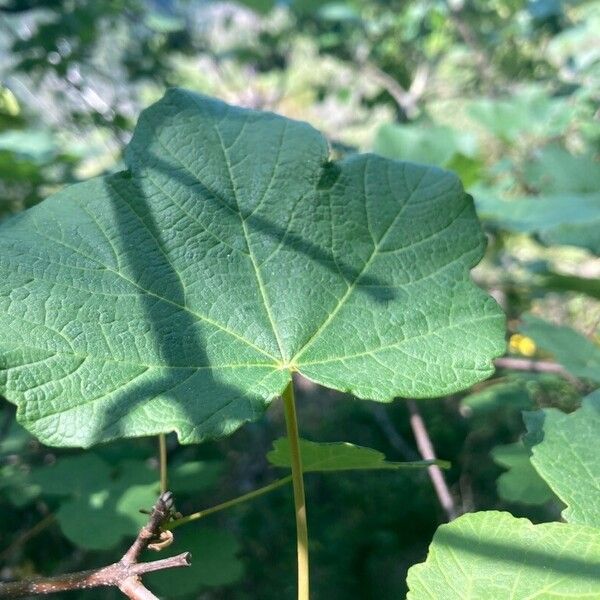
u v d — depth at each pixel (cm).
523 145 43
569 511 12
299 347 13
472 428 50
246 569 42
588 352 21
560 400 32
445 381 13
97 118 39
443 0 54
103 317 13
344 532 48
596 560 11
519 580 11
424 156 34
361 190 15
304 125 16
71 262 13
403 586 45
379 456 13
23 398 12
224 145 15
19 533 32
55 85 41
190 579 21
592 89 46
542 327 22
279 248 14
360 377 13
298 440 12
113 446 26
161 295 13
